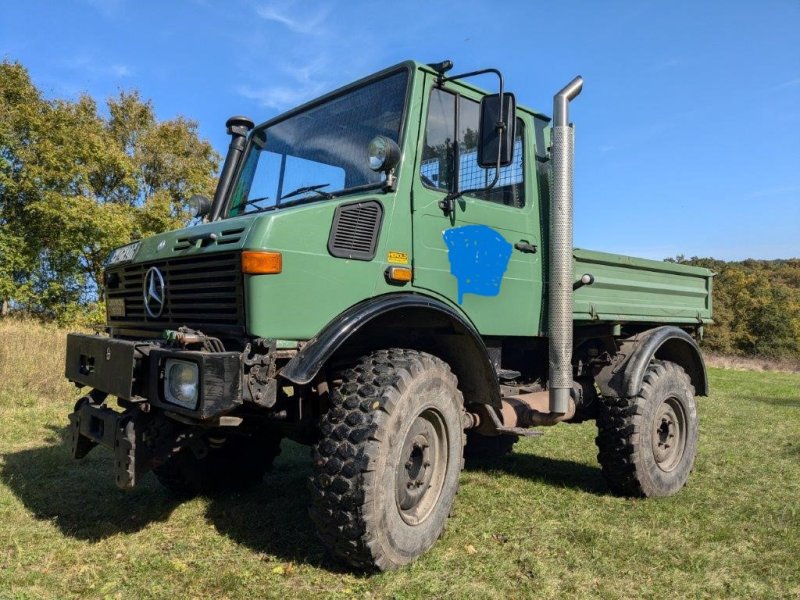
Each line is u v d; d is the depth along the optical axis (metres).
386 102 3.51
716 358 34.53
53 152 18.36
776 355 46.91
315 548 3.19
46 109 19.50
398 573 2.89
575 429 7.10
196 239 3.05
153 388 2.80
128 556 3.10
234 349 2.85
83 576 2.87
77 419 3.31
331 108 3.84
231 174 4.33
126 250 3.75
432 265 3.40
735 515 3.97
